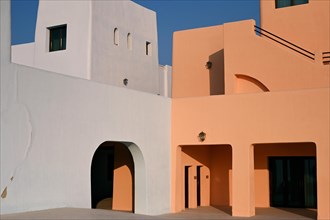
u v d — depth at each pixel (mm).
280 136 16016
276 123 16125
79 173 13773
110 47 22016
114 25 22422
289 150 19406
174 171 18062
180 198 18266
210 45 22828
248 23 19203
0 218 10727
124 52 23000
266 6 20938
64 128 13344
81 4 21125
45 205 12586
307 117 15602
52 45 21969
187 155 19203
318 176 15203
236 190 16578
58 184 13023
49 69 21609
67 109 13500
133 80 23562
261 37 18891
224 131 17125
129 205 18594
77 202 13625
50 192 12758
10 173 11703
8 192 11617
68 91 13570
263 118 16391
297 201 19391
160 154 17531
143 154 16609
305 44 19953
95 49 21000
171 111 18359
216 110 17375
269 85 18500
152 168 17047
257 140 16422
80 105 13984
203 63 22906
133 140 16156
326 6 19750
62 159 13211
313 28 19891
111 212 12359
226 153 20750
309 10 20047
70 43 21172
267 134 16266
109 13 22109
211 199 20844
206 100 17625
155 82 25422
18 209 11836
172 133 18234
